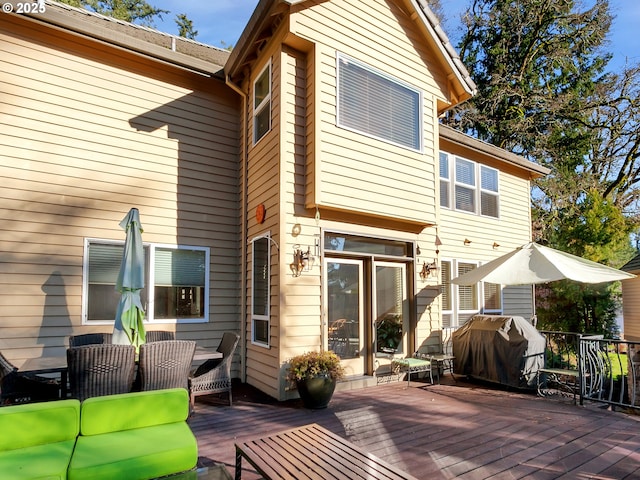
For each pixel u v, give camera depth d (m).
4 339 4.91
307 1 5.50
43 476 2.16
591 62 17.88
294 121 5.61
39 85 5.41
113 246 5.78
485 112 17.69
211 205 6.67
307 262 5.59
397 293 6.76
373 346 6.27
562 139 17.44
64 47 5.62
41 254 5.24
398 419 4.41
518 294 10.20
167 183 6.28
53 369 3.90
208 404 5.00
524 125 17.23
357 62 5.97
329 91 5.62
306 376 4.77
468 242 9.07
